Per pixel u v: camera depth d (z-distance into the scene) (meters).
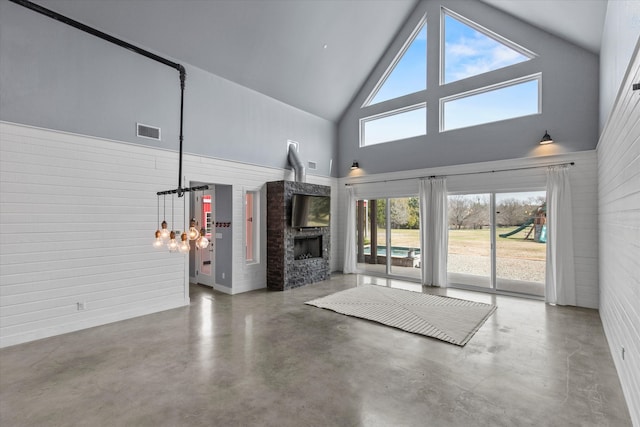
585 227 4.71
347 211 7.67
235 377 2.65
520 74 5.37
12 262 3.36
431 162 6.42
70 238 3.76
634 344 2.16
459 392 2.44
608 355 3.09
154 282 4.52
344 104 7.65
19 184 3.41
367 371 2.77
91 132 3.94
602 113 4.11
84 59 3.89
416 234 6.74
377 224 7.40
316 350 3.21
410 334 3.66
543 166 5.14
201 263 6.50
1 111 3.30
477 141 5.85
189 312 4.51
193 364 2.89
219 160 5.40
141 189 4.41
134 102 4.36
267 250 6.18
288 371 2.76
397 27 6.64
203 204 6.54
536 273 5.27
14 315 3.36
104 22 3.98
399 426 2.04
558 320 4.12
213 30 4.70
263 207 6.18
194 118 5.06
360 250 7.74
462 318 4.20
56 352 3.14
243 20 4.77
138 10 4.06
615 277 3.05
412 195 6.69
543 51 5.14
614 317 3.04
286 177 6.64
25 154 3.45
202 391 2.44
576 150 4.84
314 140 7.38
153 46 4.50
